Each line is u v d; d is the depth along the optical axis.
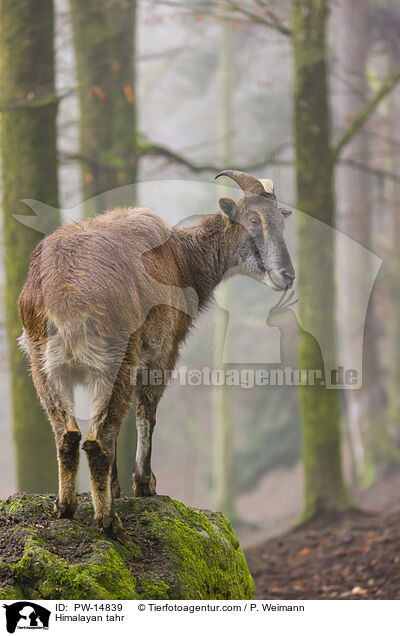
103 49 14.93
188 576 6.11
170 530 6.39
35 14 12.12
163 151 15.36
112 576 5.59
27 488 12.18
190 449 33.81
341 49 24.56
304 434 14.91
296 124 14.25
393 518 13.62
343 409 27.22
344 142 14.35
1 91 12.01
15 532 5.89
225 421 27.17
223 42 27.02
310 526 14.47
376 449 25.34
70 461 5.99
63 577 5.52
